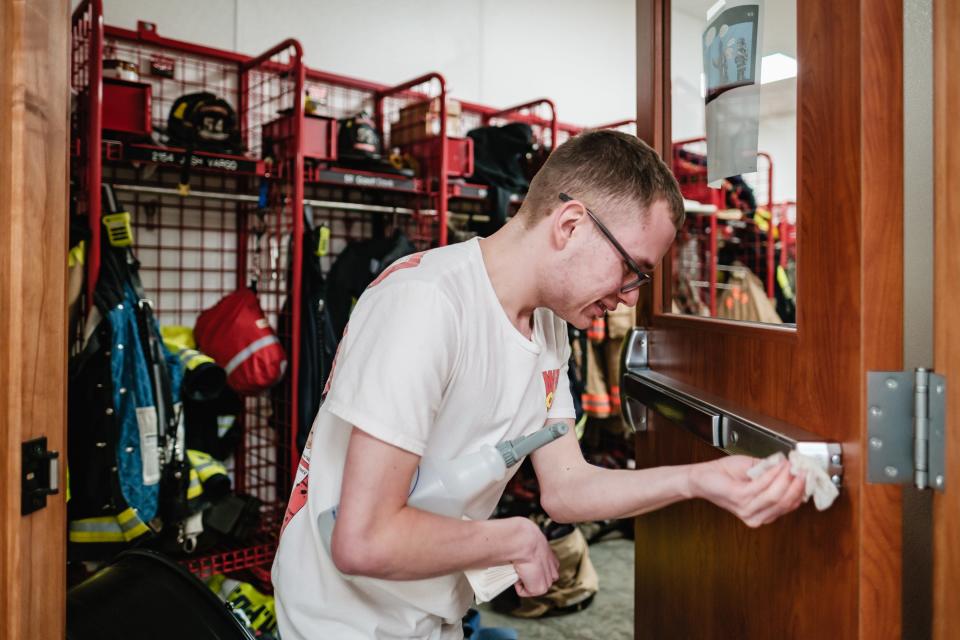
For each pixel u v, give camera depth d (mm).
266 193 2830
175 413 2412
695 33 1289
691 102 1343
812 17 835
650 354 1475
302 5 3449
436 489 891
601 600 3068
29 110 824
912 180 799
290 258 2867
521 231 988
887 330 726
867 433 726
